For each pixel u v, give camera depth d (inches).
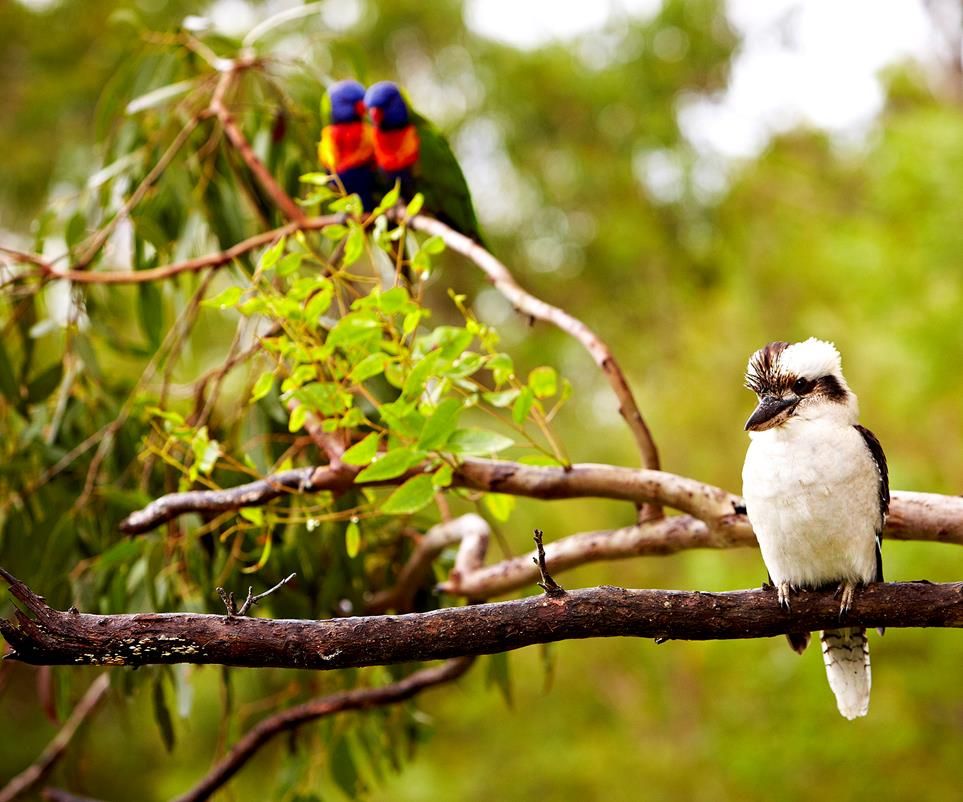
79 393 412.2
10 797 433.7
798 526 270.2
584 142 911.0
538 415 296.4
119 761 861.8
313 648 213.9
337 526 380.5
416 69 914.7
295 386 289.6
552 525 783.1
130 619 208.4
